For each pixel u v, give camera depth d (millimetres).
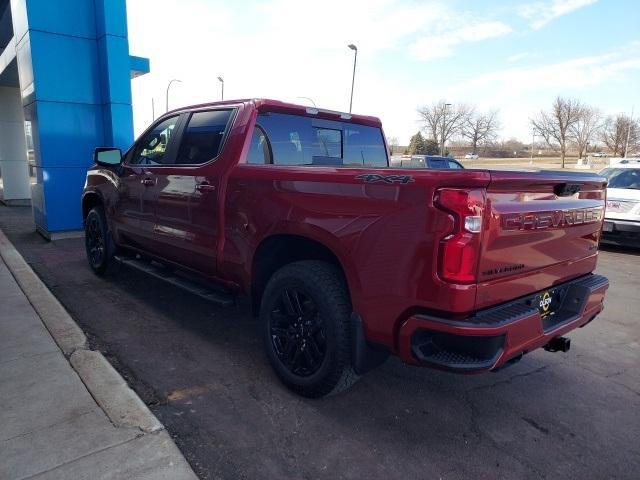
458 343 2434
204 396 3223
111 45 8367
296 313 3182
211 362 3734
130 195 4883
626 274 7207
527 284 2734
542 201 2732
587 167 53594
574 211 2988
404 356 2580
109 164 5000
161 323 4520
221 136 3818
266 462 2570
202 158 3961
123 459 2467
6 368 3410
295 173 3098
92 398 3031
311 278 2994
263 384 3406
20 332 4070
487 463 2629
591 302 3207
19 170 14250
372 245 2641
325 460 2607
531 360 4020
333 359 2936
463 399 3311
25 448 2527
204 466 2514
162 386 3340
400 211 2510
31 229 9867
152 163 4652
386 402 3232
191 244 4027
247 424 2910
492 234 2410
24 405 2930
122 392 3111
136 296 5289
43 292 5152
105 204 5492
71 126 8469
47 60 8117
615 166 10312
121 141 8680
